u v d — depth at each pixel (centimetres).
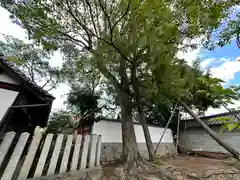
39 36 427
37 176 252
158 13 269
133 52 343
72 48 584
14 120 421
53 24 398
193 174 360
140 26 293
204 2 334
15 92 382
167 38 288
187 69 370
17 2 379
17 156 239
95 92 756
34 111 490
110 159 533
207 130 453
